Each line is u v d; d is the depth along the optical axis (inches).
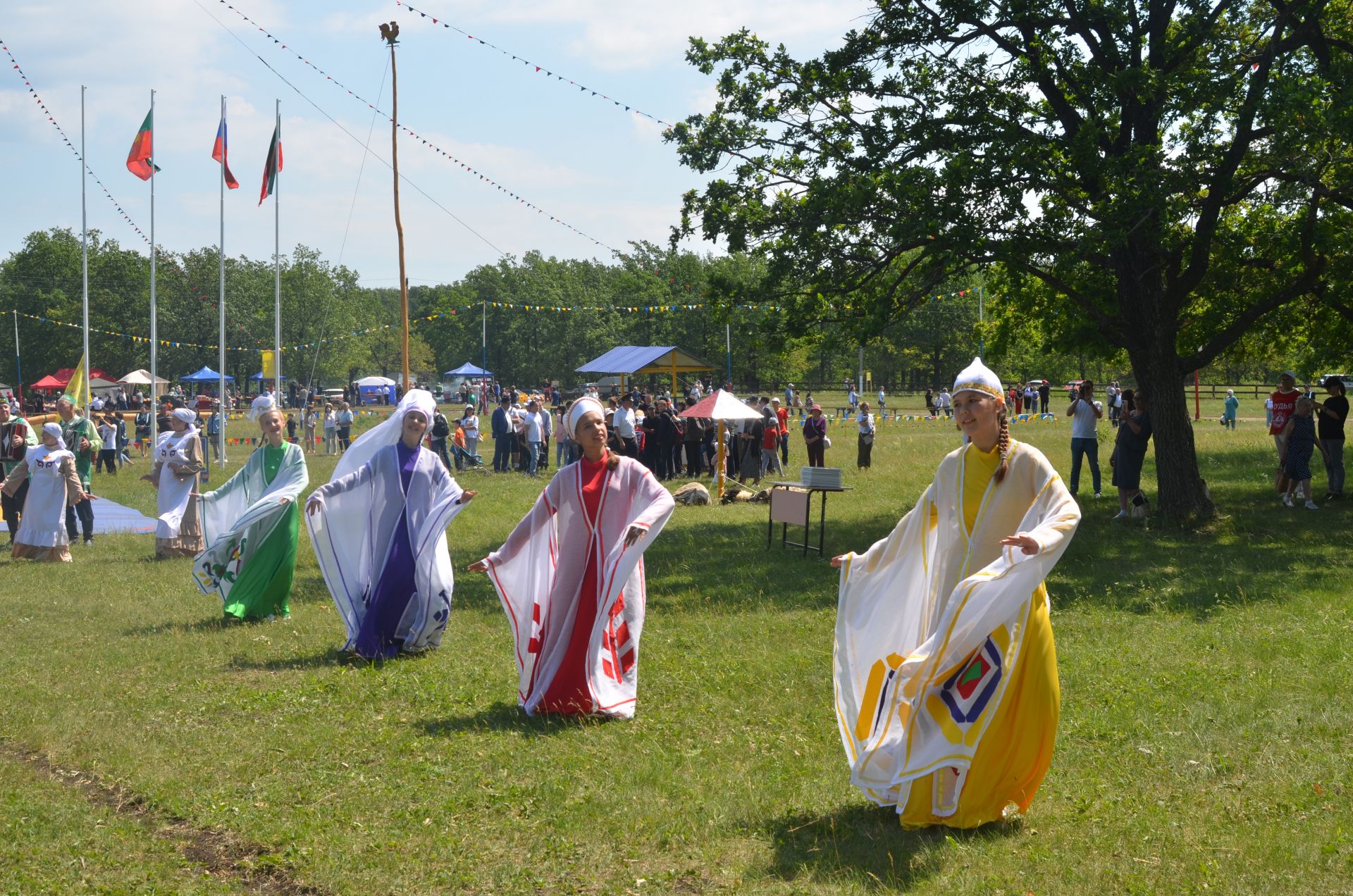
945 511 205.0
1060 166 597.3
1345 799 204.5
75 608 412.2
